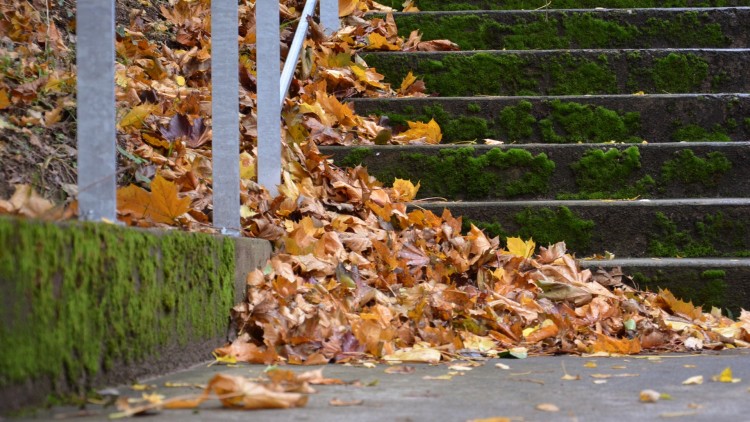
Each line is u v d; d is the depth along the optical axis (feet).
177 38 14.12
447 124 14.55
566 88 15.61
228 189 8.81
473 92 15.65
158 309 6.51
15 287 4.62
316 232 10.45
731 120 14.51
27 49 10.00
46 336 4.96
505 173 13.26
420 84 15.49
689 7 17.61
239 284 8.41
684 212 12.46
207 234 7.61
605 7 17.81
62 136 8.80
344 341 7.97
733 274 11.42
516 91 15.64
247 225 9.87
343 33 15.88
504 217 12.41
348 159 13.10
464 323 9.18
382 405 5.58
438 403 5.70
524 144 13.62
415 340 8.57
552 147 13.35
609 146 13.37
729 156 13.34
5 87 8.93
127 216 7.83
